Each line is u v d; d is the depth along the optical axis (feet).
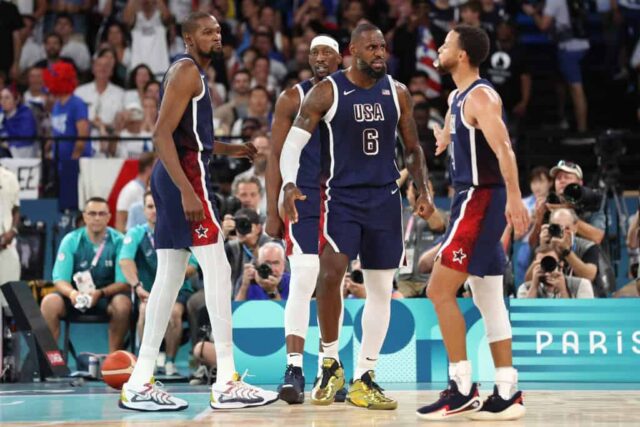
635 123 105.40
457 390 36.73
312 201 44.39
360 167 41.34
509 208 35.91
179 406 41.37
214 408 41.29
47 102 95.71
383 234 41.65
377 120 41.34
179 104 40.42
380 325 41.81
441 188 83.92
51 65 94.07
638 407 40.98
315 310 55.88
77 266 65.72
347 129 41.16
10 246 69.15
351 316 56.13
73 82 93.97
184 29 42.01
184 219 41.04
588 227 62.03
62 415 39.83
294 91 45.06
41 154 85.97
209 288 41.34
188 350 68.49
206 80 41.86
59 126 92.68
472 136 37.40
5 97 92.43
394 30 99.14
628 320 56.44
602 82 107.45
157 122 40.40
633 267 65.92
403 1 100.27
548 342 56.44
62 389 55.26
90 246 66.08
